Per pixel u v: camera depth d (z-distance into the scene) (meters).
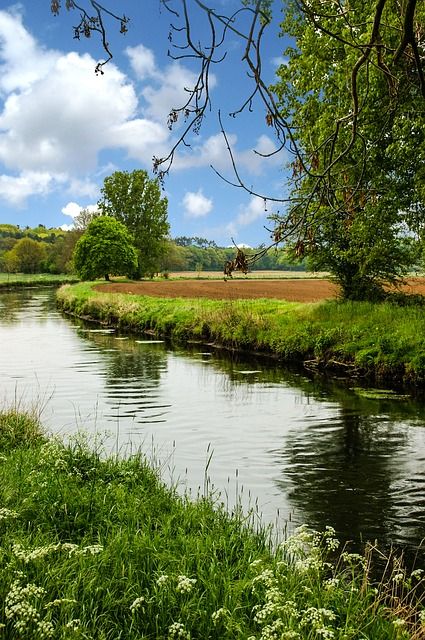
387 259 26.11
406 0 3.27
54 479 8.05
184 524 7.39
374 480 10.53
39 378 21.27
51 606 4.99
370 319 24.34
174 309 36.91
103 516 7.21
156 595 5.39
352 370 21.36
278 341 26.03
